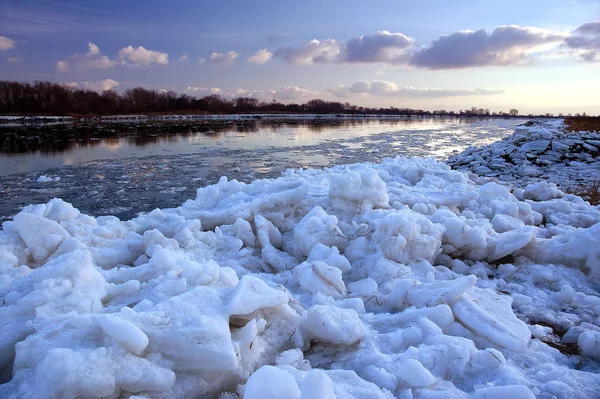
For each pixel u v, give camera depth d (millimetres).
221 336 2439
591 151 15641
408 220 4605
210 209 6418
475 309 3270
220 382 2438
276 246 5410
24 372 2350
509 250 4777
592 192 9500
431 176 8680
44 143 26781
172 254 4117
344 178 5793
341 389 2307
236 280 3559
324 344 2977
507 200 7027
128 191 12695
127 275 3760
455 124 72500
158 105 92500
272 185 6945
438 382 2541
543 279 4387
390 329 3203
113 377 2189
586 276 4492
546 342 3238
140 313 2551
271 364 2666
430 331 2998
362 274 4367
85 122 54969
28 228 4383
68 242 4305
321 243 4773
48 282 3141
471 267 4750
